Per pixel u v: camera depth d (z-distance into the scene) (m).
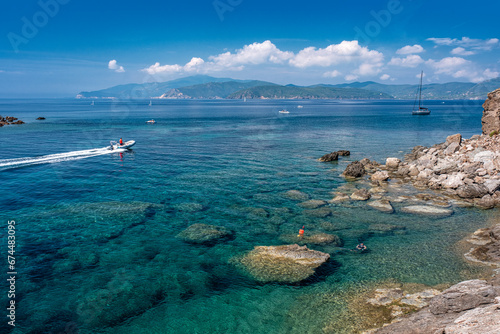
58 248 23.80
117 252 23.36
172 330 15.79
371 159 59.91
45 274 20.44
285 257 22.17
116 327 16.00
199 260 22.30
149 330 15.80
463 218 30.02
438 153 54.47
